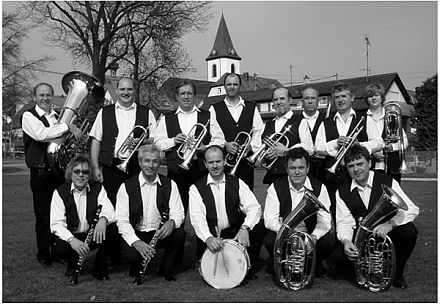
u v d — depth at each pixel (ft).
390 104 17.25
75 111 17.07
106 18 71.77
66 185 15.26
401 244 13.93
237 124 17.93
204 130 17.02
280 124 17.54
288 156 14.60
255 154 17.10
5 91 82.89
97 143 17.34
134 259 14.49
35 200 16.96
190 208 15.05
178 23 74.02
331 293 13.46
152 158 14.67
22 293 13.61
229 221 15.19
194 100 18.01
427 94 105.60
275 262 13.75
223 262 14.15
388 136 16.94
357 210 14.33
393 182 14.43
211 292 13.66
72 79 17.40
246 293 13.55
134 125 17.29
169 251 14.97
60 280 14.88
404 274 15.21
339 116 16.85
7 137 155.63
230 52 254.47
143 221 15.16
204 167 17.31
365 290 13.71
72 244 14.30
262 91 153.17
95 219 14.70
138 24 73.92
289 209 14.71
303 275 13.85
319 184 14.98
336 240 14.75
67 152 16.88
